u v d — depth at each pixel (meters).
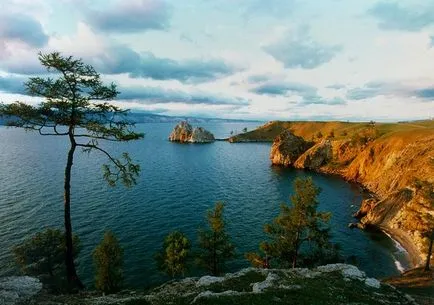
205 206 108.69
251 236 82.88
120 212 99.06
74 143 31.80
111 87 30.59
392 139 159.00
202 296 23.88
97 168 171.12
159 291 28.39
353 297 27.12
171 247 52.19
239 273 31.95
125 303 23.05
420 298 34.56
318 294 26.11
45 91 28.61
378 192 135.12
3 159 199.75
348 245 81.62
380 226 91.88
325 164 192.00
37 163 185.00
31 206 100.38
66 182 32.00
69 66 28.20
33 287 25.88
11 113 28.30
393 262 72.38
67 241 32.16
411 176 115.25
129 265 66.50
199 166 195.25
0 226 83.06
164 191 127.88
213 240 51.75
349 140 193.75
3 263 62.84
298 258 54.03
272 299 23.84
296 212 48.75
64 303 23.75
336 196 130.12
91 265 65.56
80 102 29.19
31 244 49.16
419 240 77.50
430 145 125.94
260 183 149.88
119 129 31.28
